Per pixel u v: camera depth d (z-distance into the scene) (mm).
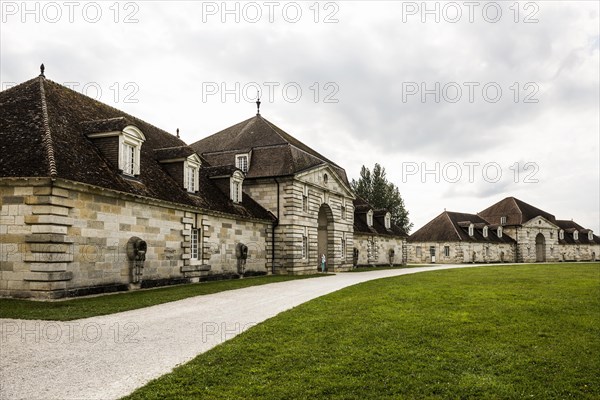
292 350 8852
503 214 82500
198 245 23453
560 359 8656
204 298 16047
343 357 8453
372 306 14227
